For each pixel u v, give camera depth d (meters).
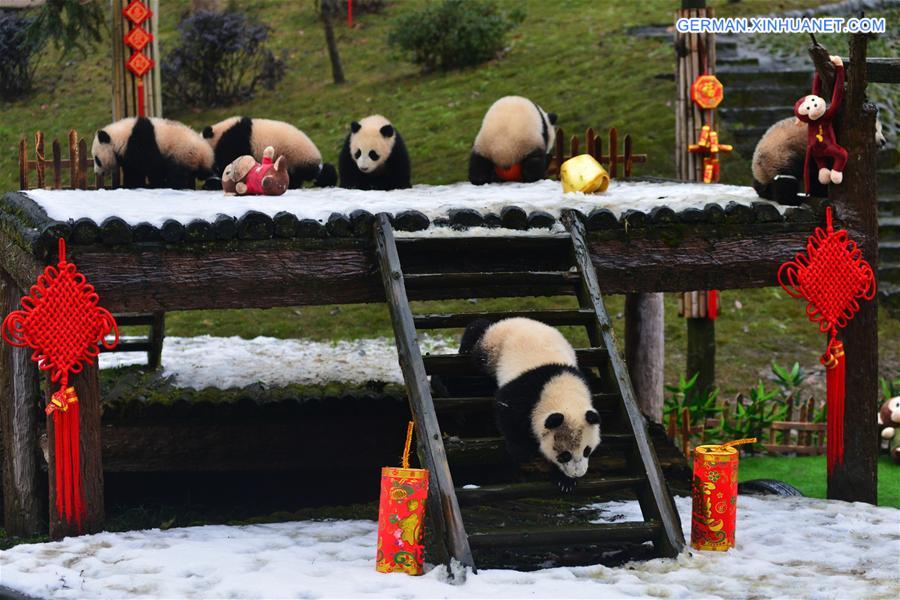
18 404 9.70
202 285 8.33
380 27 31.23
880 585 6.96
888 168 19.38
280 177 10.95
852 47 9.29
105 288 8.09
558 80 24.81
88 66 29.80
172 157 12.02
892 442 12.66
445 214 9.00
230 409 11.55
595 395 8.09
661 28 27.44
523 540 7.21
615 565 7.61
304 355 14.77
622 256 9.12
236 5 33.69
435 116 24.22
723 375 15.44
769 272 9.41
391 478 6.92
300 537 8.08
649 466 7.70
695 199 9.98
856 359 9.73
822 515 9.06
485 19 27.06
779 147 9.77
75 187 12.73
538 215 9.05
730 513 7.66
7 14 28.14
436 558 7.57
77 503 8.05
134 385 12.38
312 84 27.89
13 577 6.82
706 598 6.57
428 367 8.28
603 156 13.95
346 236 8.61
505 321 8.58
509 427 7.75
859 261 9.52
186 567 7.09
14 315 7.71
